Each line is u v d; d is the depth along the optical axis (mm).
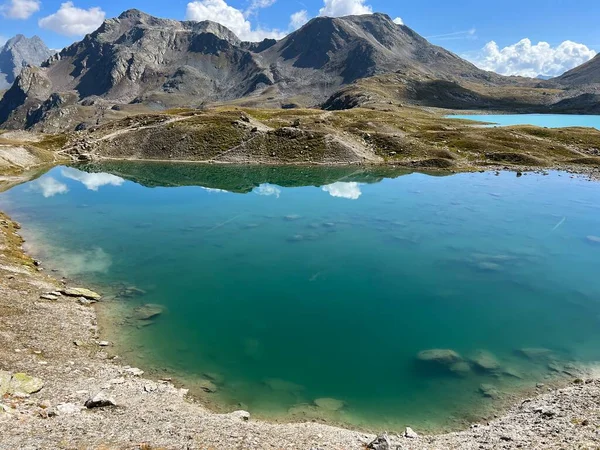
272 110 179125
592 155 112562
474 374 27047
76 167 109875
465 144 119000
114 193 83250
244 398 24375
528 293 39531
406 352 29750
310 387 25609
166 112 157000
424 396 24812
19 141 128000
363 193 81625
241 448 17781
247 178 97562
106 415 19625
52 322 30641
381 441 18250
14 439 15844
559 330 32844
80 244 52094
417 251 50656
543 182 88125
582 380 25703
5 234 51656
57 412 19094
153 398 22812
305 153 116062
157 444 17078
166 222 62812
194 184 92062
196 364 27797
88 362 26484
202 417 20969
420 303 37531
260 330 32594
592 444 17078
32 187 87250
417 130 141375
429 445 19094
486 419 22641
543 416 21375
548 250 50562
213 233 57656
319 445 18641
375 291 40031
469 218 63906
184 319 34031
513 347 30375
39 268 43000
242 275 43562
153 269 44625
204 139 122625
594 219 62562
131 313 34594
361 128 134750
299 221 63219
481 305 37156
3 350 25250
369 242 53875
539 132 132875
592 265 46031
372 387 25672
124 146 123188
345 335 32062
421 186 86688
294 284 41469
